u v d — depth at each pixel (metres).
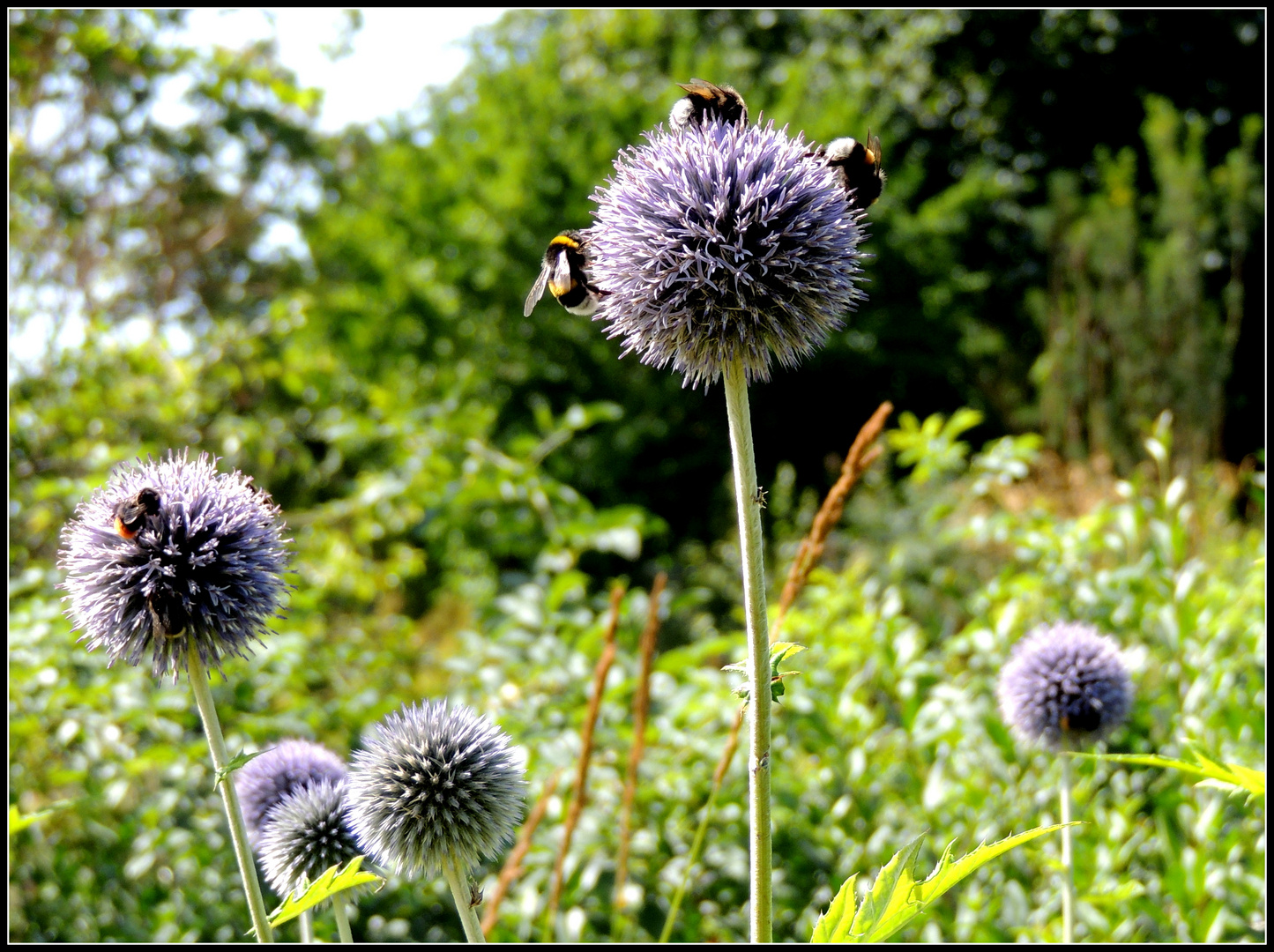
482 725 0.34
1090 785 0.49
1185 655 0.50
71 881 0.51
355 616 0.82
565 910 0.48
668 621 1.28
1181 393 1.50
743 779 0.51
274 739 0.53
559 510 0.70
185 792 0.52
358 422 0.76
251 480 0.33
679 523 1.84
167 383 0.82
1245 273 1.75
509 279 1.81
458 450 0.76
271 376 0.94
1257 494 0.52
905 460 0.66
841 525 1.34
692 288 0.31
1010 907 0.44
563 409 1.80
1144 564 0.51
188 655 0.31
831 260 0.32
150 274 1.79
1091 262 1.67
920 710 0.49
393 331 1.84
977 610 0.56
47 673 0.51
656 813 0.50
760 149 0.32
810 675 0.53
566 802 0.49
